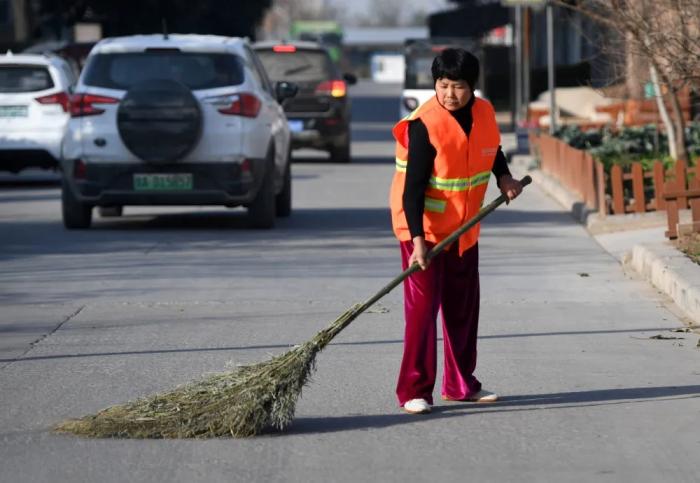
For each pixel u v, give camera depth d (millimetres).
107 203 20266
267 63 36406
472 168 9305
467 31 78375
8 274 16297
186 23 72438
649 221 20047
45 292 14984
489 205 9406
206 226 21641
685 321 13102
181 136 19812
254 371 9070
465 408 9719
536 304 14172
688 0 20062
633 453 8516
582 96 42844
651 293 14750
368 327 12961
